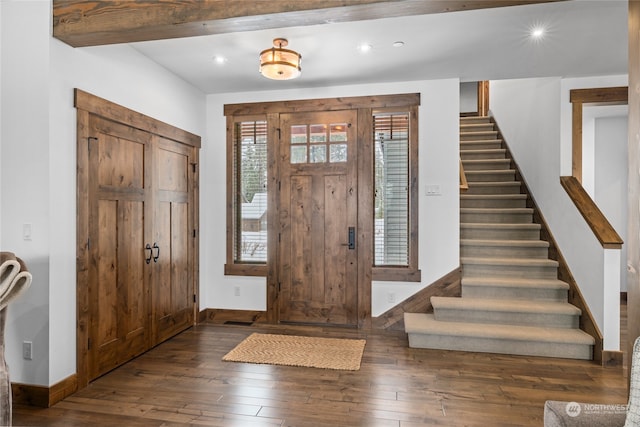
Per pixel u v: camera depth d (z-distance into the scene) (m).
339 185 4.28
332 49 3.28
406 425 2.26
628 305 1.74
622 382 2.82
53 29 2.49
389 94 4.16
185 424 2.27
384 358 3.30
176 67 3.71
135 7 2.39
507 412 2.40
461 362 3.21
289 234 4.39
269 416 2.36
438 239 4.05
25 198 2.53
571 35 3.01
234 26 2.38
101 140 2.94
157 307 3.65
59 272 2.57
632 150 1.73
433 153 4.07
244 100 4.48
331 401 2.55
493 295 3.91
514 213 4.74
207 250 4.58
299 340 3.78
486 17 2.72
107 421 2.31
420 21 2.77
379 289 4.18
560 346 3.30
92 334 2.85
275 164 4.41
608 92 3.92
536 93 4.67
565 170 3.98
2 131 2.57
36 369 2.52
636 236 1.69
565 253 3.85
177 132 3.93
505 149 5.84
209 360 3.27
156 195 3.62
